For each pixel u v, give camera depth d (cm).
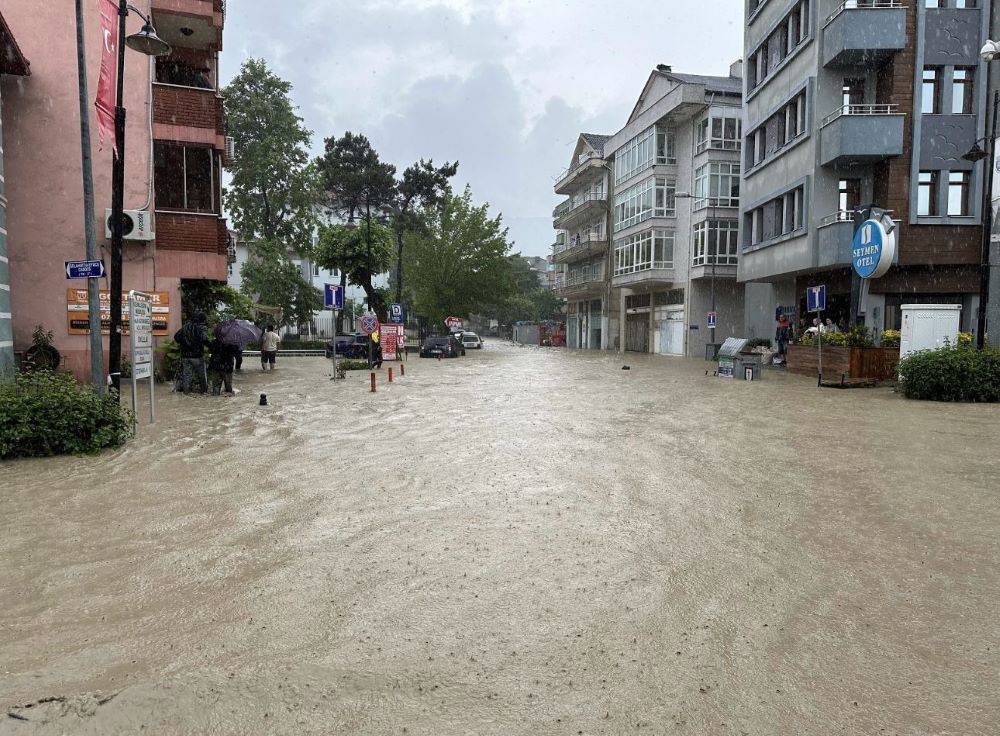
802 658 332
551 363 3177
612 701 295
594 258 5603
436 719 280
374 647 341
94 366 1070
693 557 474
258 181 4291
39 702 282
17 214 1708
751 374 2091
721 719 282
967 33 2108
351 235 3447
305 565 458
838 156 2127
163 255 1833
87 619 375
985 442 912
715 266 3706
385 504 612
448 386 1861
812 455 829
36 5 1709
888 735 271
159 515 577
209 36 1969
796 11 2488
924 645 346
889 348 1881
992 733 272
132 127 1798
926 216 2134
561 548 493
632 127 4391
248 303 2419
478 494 647
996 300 2119
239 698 293
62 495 643
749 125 2961
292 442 934
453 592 412
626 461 799
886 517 566
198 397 1523
